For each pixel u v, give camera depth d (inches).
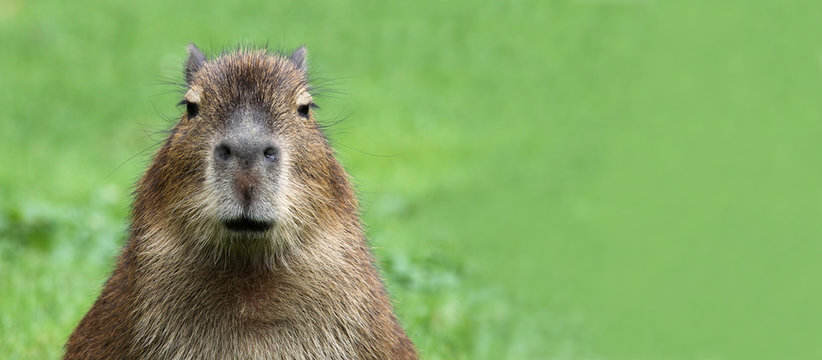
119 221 1032.2
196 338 444.1
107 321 462.3
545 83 2047.2
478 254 1140.5
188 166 429.4
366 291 460.8
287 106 434.9
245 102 424.5
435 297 868.0
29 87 1838.1
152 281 445.1
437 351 707.4
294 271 440.5
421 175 1459.2
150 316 445.4
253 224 411.8
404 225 1173.7
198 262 437.1
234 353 442.6
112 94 1846.7
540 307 1040.8
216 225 421.1
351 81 1966.0
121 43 2108.8
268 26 2260.1
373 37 2224.4
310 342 446.6
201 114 431.8
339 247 452.1
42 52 2030.0
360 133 1636.3
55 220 969.5
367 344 458.0
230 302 440.5
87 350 470.3
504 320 941.8
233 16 2300.7
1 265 855.7
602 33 2258.9
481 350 800.9
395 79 2011.6
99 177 1365.7
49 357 652.7
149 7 2320.4
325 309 447.8
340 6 2374.5
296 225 432.5
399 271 904.3
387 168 1461.6
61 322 717.9
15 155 1465.3
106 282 499.5
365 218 1057.5
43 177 1306.6
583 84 2041.1
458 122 1812.3
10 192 1132.5
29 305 746.2
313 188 438.3
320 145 446.6
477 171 1540.4
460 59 2148.1
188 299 442.6
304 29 2247.8
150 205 450.9
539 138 1756.9
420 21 2321.6
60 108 1755.7
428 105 1884.8
